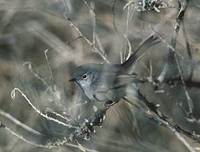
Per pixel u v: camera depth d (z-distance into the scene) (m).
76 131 6.11
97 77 6.04
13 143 8.77
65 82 8.75
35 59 10.11
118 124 8.53
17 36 10.78
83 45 9.42
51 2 9.93
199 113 8.34
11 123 8.80
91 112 6.57
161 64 7.71
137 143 8.40
